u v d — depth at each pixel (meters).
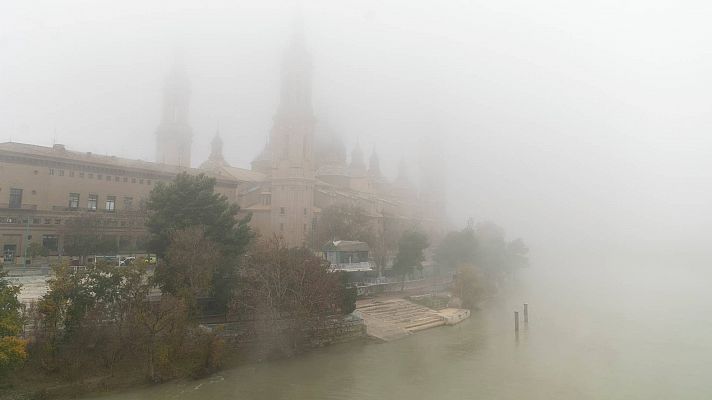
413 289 88.44
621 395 41.50
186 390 39.16
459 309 77.69
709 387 43.59
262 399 38.12
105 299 40.19
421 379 44.53
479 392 41.56
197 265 47.44
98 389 36.84
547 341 60.38
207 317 51.38
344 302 57.41
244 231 57.09
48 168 77.62
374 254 91.25
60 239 76.56
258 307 48.09
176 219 53.91
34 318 37.56
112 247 75.56
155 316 40.19
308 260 52.69
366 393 40.44
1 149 72.62
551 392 41.97
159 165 98.56
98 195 83.94
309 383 42.34
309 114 100.75
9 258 72.06
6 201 72.81
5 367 33.31
